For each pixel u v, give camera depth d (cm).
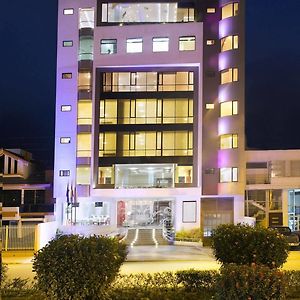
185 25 5338
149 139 5338
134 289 1388
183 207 5212
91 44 5416
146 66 5356
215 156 5197
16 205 5862
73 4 5478
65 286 1120
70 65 5416
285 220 5278
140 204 5594
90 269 1123
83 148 5366
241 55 5194
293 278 1454
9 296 1418
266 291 959
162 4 5509
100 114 5391
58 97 5409
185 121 5325
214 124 5231
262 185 5284
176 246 4488
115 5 5497
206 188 5159
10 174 5938
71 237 1195
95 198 5378
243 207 5109
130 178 5347
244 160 5106
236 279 976
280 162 5328
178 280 1461
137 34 5375
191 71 5369
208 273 1447
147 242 4734
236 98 5162
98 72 5428
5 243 3634
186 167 5272
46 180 6009
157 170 5341
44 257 1140
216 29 5328
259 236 1423
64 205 5322
